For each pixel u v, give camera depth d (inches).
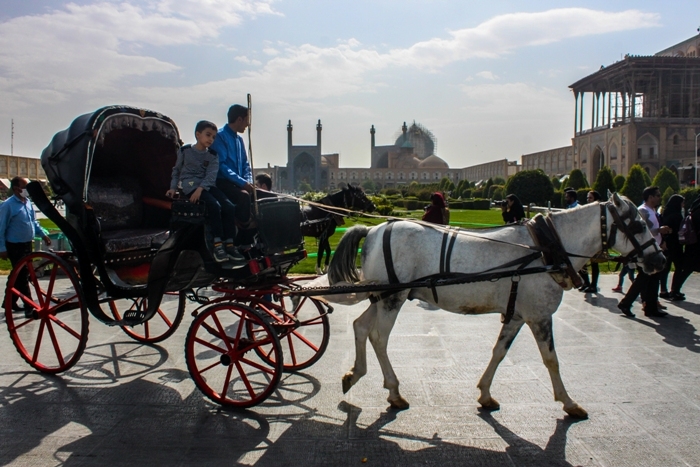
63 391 180.1
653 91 2058.3
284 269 206.8
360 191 387.2
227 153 206.4
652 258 167.8
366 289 161.8
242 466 132.0
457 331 250.8
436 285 158.9
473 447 141.3
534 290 159.0
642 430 150.4
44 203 187.5
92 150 181.3
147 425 154.6
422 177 4040.4
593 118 2250.2
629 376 192.7
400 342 233.6
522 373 194.9
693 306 307.9
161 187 230.7
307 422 156.4
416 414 161.2
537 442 143.9
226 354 165.2
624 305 285.0
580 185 1488.7
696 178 1782.7
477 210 1598.2
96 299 189.2
